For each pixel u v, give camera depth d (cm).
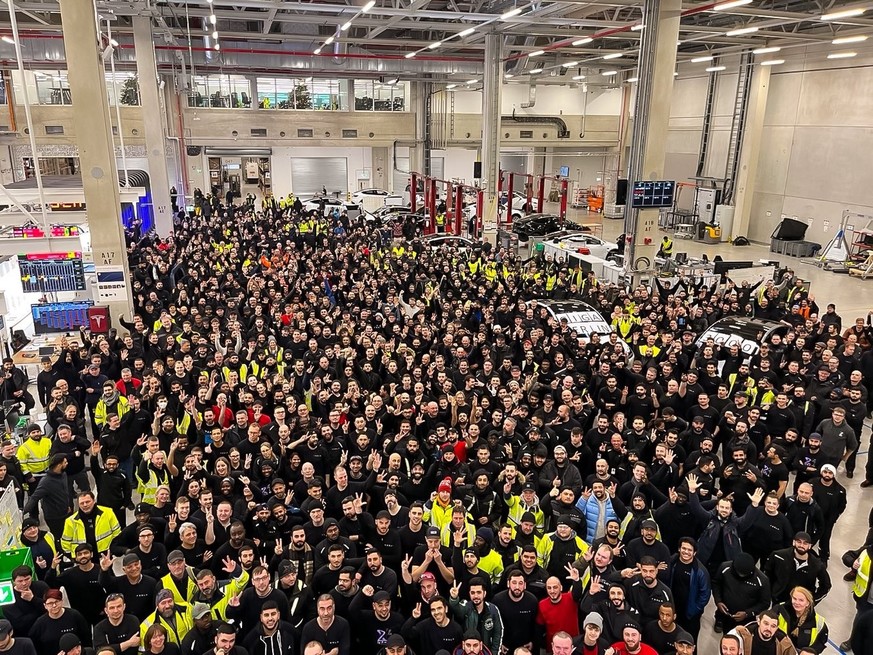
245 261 1980
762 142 3081
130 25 2573
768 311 1541
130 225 2545
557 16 2075
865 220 2597
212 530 634
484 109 2552
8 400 1020
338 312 1362
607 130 4012
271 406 959
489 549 620
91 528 666
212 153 3581
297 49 2978
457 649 515
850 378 989
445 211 3184
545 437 838
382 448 837
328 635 518
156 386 943
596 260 2020
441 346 1185
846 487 1000
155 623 511
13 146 3094
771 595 600
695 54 2909
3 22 2394
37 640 523
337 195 3934
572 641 513
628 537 660
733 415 889
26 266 1459
